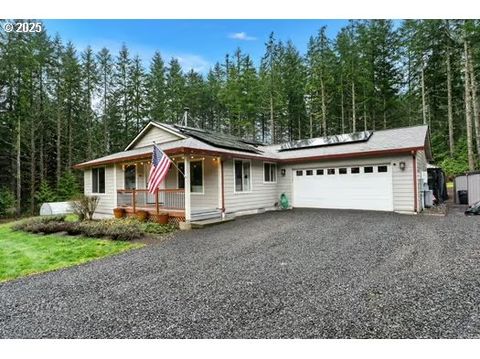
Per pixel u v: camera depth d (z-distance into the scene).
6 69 18.34
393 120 25.02
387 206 10.81
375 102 23.14
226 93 27.31
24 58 18.98
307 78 25.69
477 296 3.26
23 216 18.20
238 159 11.33
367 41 23.31
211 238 7.19
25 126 19.97
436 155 22.48
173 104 29.36
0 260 5.76
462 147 21.23
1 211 17.14
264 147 16.14
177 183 12.16
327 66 23.61
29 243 7.44
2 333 2.88
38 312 3.30
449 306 3.04
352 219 9.03
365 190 11.38
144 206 11.35
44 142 23.34
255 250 5.75
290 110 28.31
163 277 4.35
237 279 4.12
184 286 3.93
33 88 21.25
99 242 7.24
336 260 4.84
